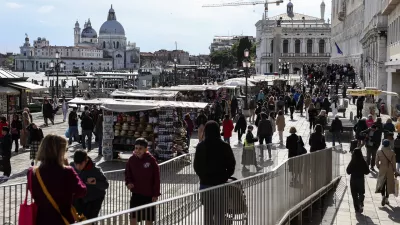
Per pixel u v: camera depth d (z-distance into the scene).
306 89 81.19
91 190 12.48
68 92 101.06
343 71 88.25
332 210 19.70
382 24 62.69
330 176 23.11
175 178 18.84
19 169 26.91
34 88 41.81
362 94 46.66
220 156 12.05
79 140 35.91
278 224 14.77
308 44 189.62
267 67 193.38
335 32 139.62
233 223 11.97
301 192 17.86
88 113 33.06
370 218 18.48
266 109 46.53
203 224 10.80
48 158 8.77
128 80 121.88
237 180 12.12
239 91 71.56
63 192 8.77
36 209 8.80
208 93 56.53
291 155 24.42
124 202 16.80
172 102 29.97
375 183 24.67
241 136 37.03
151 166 13.05
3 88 39.03
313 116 42.19
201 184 12.23
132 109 27.88
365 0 86.12
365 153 33.12
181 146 29.12
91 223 8.09
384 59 62.91
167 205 9.85
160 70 170.88
